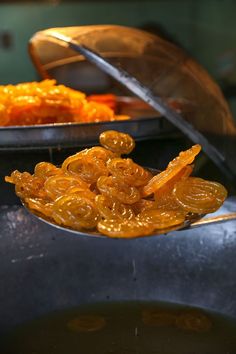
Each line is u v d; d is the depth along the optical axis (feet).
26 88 4.37
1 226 3.49
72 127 3.97
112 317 3.38
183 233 3.59
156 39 4.79
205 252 3.55
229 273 3.47
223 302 3.44
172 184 2.97
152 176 3.21
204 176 4.67
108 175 3.07
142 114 5.15
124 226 2.67
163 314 3.42
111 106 5.13
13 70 10.72
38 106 4.20
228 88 9.27
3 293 3.39
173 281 3.57
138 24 10.94
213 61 11.25
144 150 4.26
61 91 4.27
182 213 2.83
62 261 3.55
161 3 10.91
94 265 3.59
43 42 4.78
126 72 4.27
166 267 3.59
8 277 3.42
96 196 2.85
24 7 10.41
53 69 5.28
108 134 3.27
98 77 6.74
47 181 2.97
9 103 4.19
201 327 3.26
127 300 3.56
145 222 2.71
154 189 2.91
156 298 3.57
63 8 10.57
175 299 3.55
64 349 3.07
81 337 3.19
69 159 3.13
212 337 3.16
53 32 4.48
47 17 10.54
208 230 3.56
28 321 3.36
